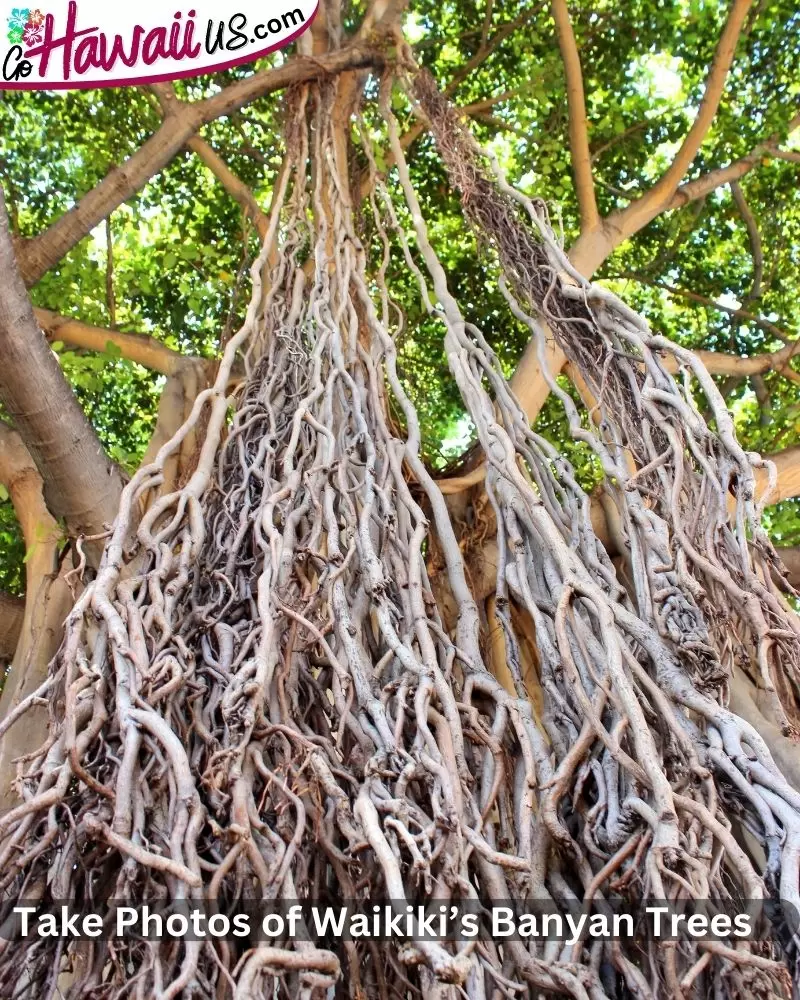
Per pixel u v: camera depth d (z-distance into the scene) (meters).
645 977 1.41
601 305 2.30
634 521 1.92
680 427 1.92
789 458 3.80
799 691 1.65
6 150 5.05
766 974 1.26
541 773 1.63
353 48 3.29
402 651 1.64
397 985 1.40
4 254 2.05
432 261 2.83
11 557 5.10
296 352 2.54
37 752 1.49
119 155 5.02
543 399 3.75
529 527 2.10
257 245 5.12
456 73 5.51
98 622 1.64
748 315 5.38
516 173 5.53
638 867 1.43
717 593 1.72
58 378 2.23
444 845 1.32
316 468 2.07
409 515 2.16
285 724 1.57
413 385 3.65
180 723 1.56
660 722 1.62
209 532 2.10
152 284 4.93
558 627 1.65
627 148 5.45
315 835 1.43
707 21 5.17
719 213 5.98
